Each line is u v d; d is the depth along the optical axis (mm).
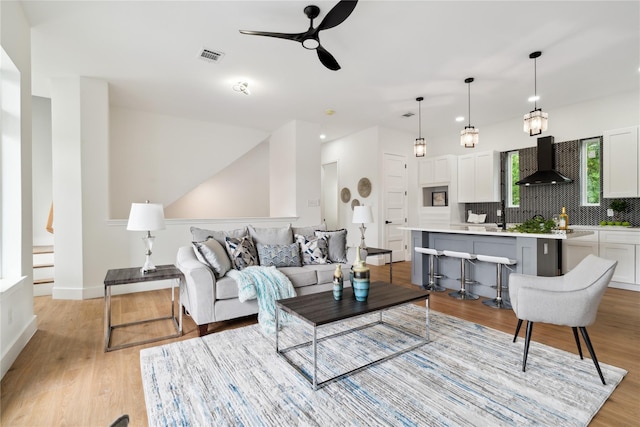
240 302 2752
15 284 2191
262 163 7840
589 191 4656
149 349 2328
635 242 3889
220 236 3285
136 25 2727
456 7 2471
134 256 4055
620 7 2441
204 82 3922
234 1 2418
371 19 2633
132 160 5012
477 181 5770
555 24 2682
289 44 3039
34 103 5223
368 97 4438
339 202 7086
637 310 3182
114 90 4180
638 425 1504
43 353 2301
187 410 1625
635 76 3715
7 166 2408
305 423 1529
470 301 3594
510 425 1504
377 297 2365
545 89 4133
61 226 3725
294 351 2307
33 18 2609
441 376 1945
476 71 3602
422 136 6734
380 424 1519
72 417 1590
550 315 1970
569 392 1769
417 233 4391
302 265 3557
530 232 3256
